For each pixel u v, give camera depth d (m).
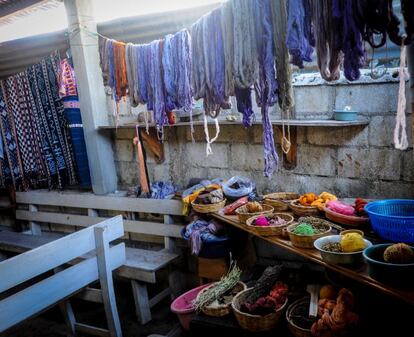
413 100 1.65
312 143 2.94
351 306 1.97
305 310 2.19
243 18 1.99
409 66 1.62
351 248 1.80
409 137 2.51
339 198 2.75
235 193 2.88
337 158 2.84
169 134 3.74
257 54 1.99
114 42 3.04
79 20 3.63
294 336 2.08
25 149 4.38
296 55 1.73
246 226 2.46
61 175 4.26
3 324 2.34
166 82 2.72
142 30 3.51
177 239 3.59
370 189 2.73
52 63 3.94
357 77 1.61
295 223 2.26
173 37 2.63
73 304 3.78
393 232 1.87
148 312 3.29
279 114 3.07
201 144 3.55
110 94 3.99
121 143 4.07
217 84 2.31
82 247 2.84
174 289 3.53
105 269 2.93
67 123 4.04
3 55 4.21
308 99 2.89
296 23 1.68
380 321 1.95
